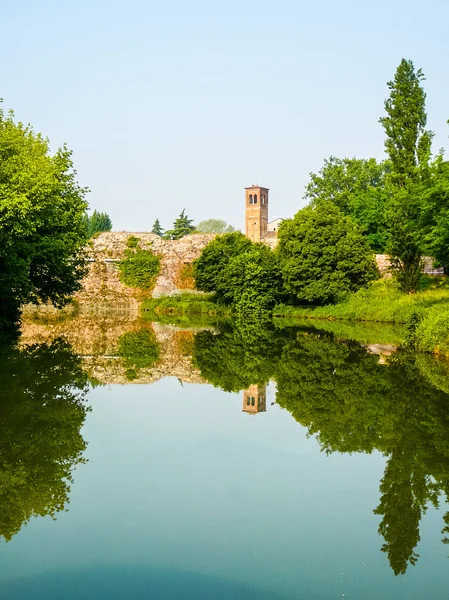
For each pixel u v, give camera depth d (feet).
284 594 22.03
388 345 96.99
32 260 102.32
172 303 214.07
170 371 71.92
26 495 31.48
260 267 185.57
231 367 75.15
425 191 121.60
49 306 217.77
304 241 171.32
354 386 61.26
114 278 240.12
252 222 387.55
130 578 23.09
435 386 60.75
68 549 25.53
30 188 87.45
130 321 160.04
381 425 46.03
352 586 22.65
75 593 21.83
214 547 25.88
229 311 196.24
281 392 59.11
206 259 218.38
